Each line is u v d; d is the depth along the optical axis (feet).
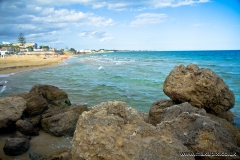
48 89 49.01
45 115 38.52
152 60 272.51
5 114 33.99
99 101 56.49
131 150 13.60
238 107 48.52
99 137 14.56
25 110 38.47
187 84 32.22
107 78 103.60
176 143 14.96
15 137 31.76
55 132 34.27
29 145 30.25
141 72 130.00
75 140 15.39
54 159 22.38
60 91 49.73
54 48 627.46
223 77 100.12
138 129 15.56
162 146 13.88
